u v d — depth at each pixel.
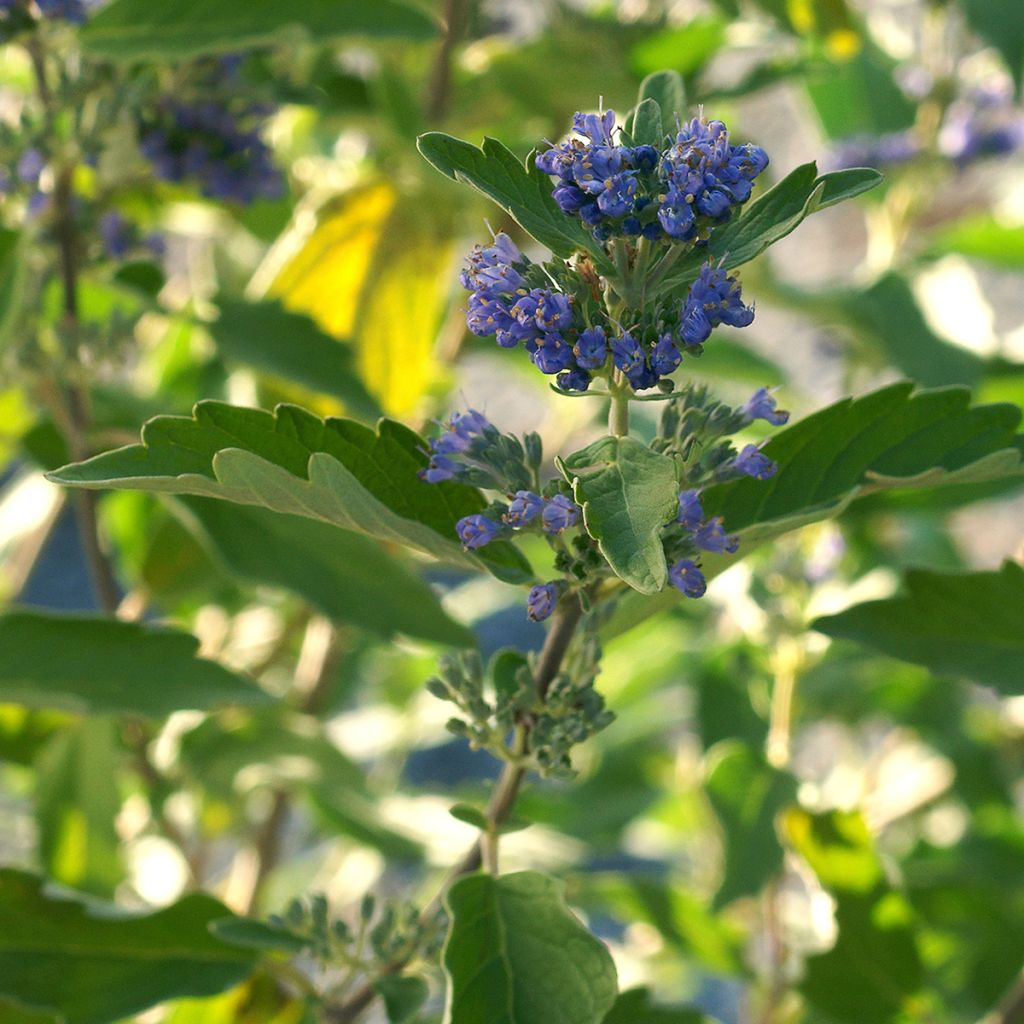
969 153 0.70
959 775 0.72
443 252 0.63
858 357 0.71
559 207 0.40
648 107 0.41
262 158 0.55
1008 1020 0.52
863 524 0.73
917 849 0.73
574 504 0.40
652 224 0.39
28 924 0.47
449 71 0.63
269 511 0.52
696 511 0.40
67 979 0.47
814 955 0.53
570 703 0.42
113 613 0.54
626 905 0.63
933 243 0.72
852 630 0.47
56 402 0.54
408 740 0.81
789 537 0.63
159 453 0.41
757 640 0.63
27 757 0.61
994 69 0.71
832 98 0.78
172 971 0.47
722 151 0.39
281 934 0.46
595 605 0.42
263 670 0.75
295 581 0.51
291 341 0.54
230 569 0.51
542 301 0.39
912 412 0.44
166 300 0.68
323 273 0.63
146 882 0.71
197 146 0.54
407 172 0.62
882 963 0.52
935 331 0.64
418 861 0.70
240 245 0.76
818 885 0.53
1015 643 0.46
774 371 0.69
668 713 0.77
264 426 0.41
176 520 0.61
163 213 0.69
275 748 0.62
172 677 0.50
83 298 0.65
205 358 0.70
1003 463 0.42
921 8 0.75
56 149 0.52
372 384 0.64
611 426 0.40
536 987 0.41
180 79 0.54
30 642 0.50
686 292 0.40
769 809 0.57
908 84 0.72
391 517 0.41
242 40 0.51
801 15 0.61
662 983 0.76
